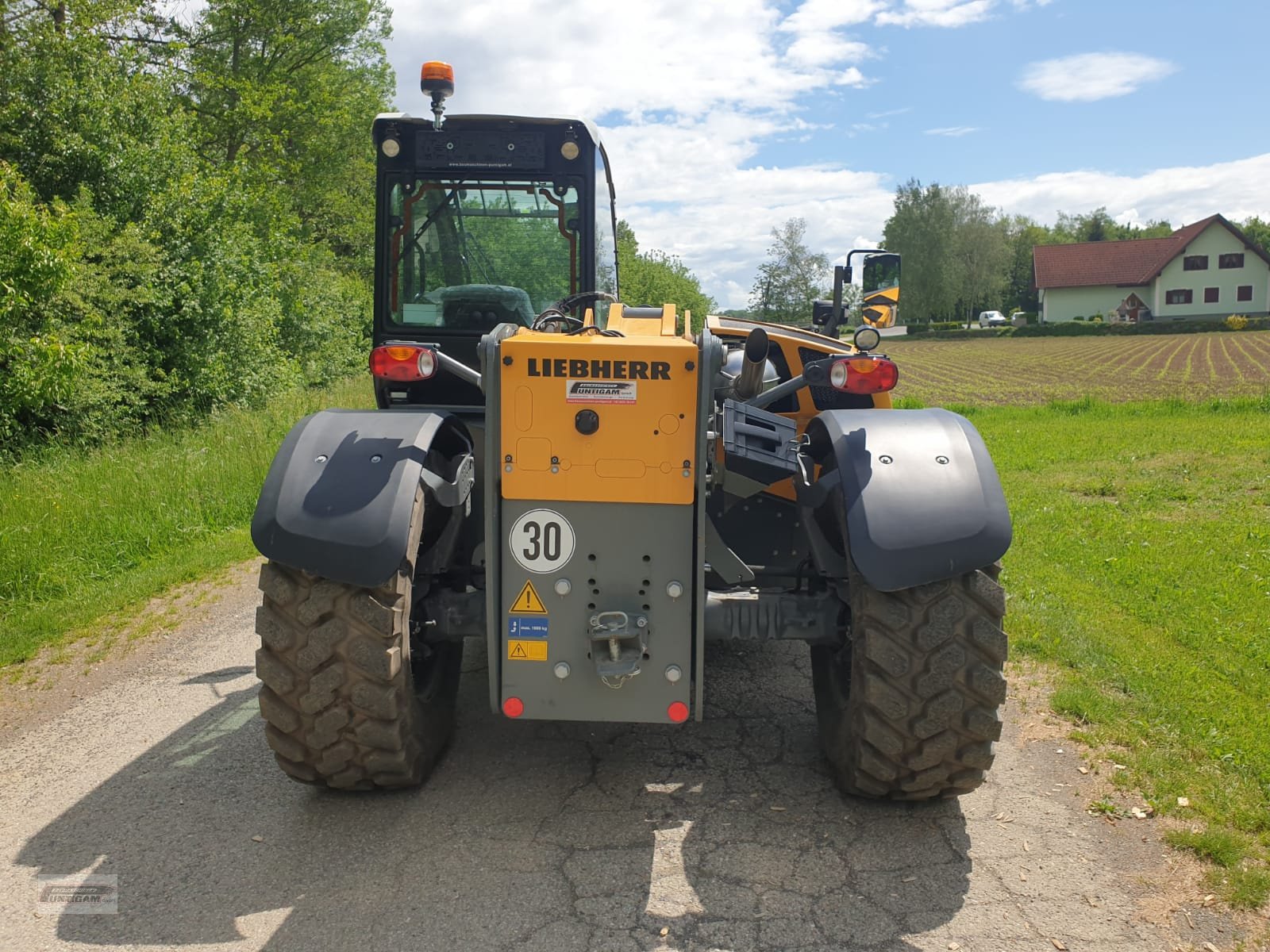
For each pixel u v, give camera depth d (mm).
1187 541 6875
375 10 28047
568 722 3998
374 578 2799
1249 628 4887
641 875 2850
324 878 2848
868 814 3201
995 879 2814
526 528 2898
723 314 5613
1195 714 3842
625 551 2895
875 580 2754
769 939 2553
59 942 2564
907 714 2904
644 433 2830
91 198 13008
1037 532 7301
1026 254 103125
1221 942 2518
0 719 4258
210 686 4594
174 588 6414
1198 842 2918
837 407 4789
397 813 3232
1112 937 2549
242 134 25188
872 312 4367
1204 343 53844
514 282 4684
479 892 2768
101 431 11578
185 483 8305
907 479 2871
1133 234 122250
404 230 4637
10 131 13281
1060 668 4457
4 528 6594
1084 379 30594
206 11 24969
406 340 4711
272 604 2955
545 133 4531
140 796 3420
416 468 2957
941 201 86125
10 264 10000
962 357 47250
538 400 2832
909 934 2570
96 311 11500
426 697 3398
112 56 15305
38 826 3215
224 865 2932
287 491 2904
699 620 2891
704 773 3527
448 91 4090
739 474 2941
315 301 20297
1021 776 3443
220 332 14391
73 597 6055
